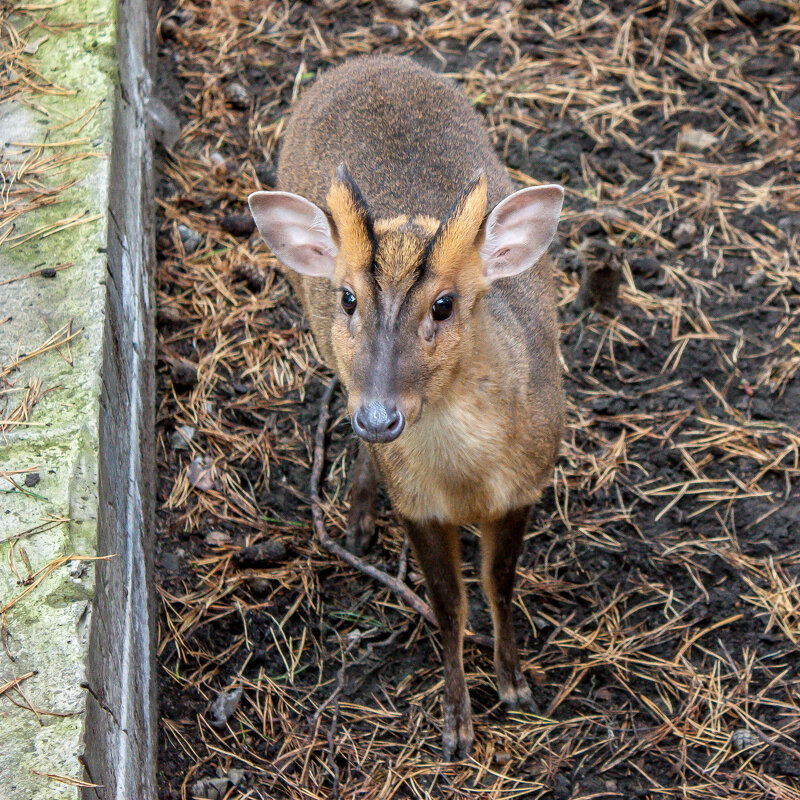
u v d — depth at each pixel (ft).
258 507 22.56
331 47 31.99
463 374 16.11
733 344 25.25
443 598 18.47
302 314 26.21
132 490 18.47
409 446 16.92
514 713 19.42
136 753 15.52
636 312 26.03
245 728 18.89
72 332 17.83
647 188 28.58
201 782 17.66
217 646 20.15
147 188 25.85
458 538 18.99
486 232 15.89
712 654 19.99
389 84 22.04
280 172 23.81
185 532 21.75
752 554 21.56
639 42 32.17
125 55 24.36
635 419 23.97
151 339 23.40
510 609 19.24
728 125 29.96
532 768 18.51
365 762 18.56
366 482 21.67
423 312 15.03
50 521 15.12
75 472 15.71
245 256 27.12
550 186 15.93
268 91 30.96
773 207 27.96
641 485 22.89
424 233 15.74
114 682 14.99
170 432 23.50
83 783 12.51
